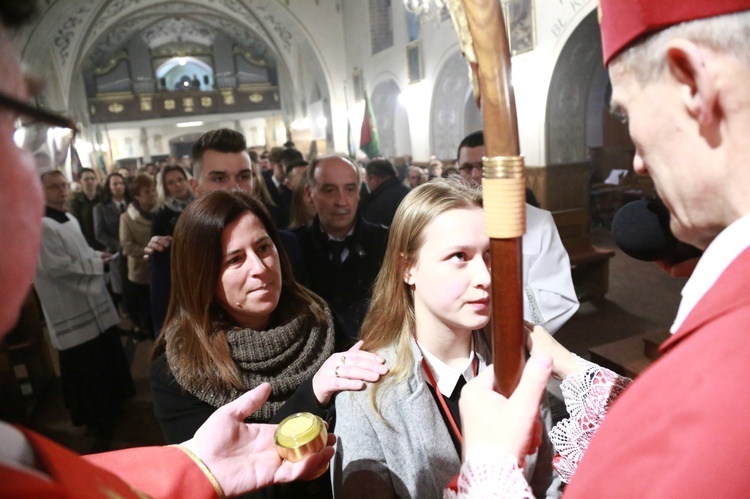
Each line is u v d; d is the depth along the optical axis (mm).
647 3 406
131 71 19234
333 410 987
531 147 6789
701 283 431
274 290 1163
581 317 4211
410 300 966
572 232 4473
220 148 1995
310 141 14273
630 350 2240
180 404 1107
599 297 4516
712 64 386
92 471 378
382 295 979
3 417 2660
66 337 2746
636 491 377
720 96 390
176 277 1146
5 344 2760
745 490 334
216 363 1085
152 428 2961
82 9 13109
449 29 8664
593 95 9844
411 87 10289
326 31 13609
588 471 421
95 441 2867
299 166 4160
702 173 417
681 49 391
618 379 791
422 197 889
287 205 4023
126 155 20953
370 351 949
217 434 634
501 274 506
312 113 16281
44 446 359
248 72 20312
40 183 337
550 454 937
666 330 2211
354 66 13195
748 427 339
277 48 17000
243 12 16453
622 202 7793
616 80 470
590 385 803
